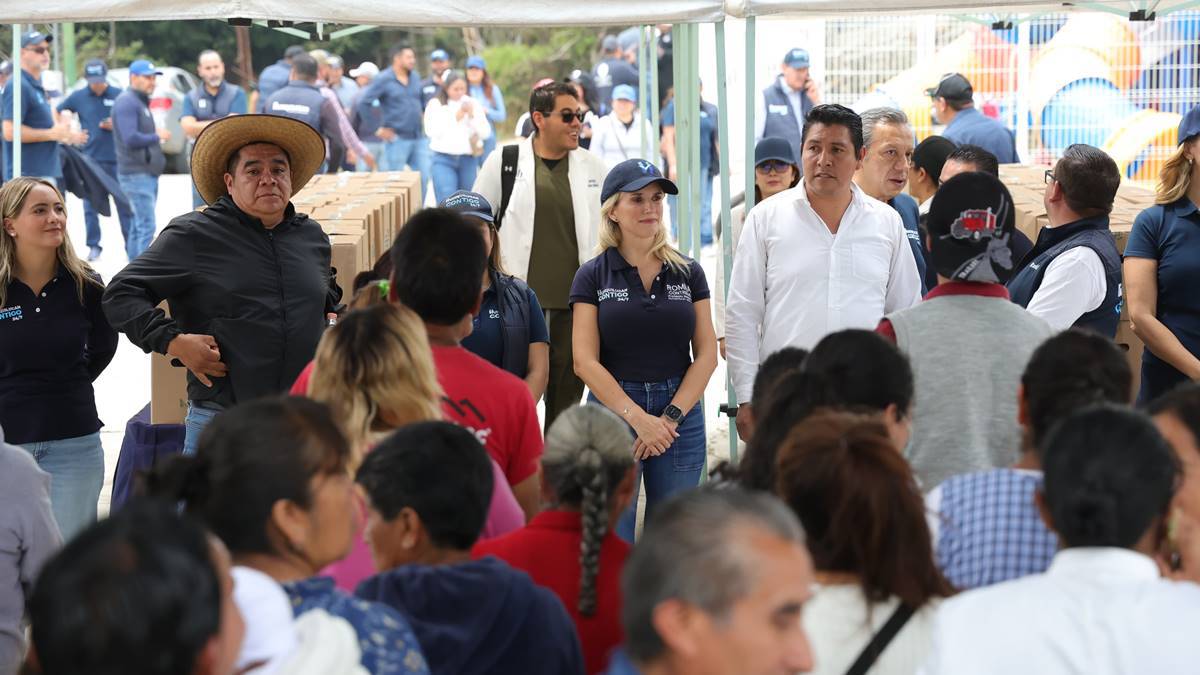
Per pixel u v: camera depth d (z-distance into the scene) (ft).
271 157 15.56
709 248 50.21
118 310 14.92
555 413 20.56
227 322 15.43
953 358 11.29
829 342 9.87
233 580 6.05
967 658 7.01
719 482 9.82
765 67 51.19
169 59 111.34
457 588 8.13
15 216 15.80
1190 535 8.45
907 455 11.18
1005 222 11.43
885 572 7.64
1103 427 7.36
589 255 21.56
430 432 8.57
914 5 18.20
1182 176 17.11
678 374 16.53
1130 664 6.79
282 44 112.88
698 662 6.02
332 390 10.09
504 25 17.88
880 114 19.75
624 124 51.42
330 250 16.69
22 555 12.23
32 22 16.53
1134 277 17.40
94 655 5.01
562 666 8.37
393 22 17.47
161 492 7.34
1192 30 45.37
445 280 11.28
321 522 7.48
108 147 49.26
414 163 55.16
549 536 9.59
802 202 16.61
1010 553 8.64
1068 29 46.06
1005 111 47.03
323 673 6.40
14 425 16.01
